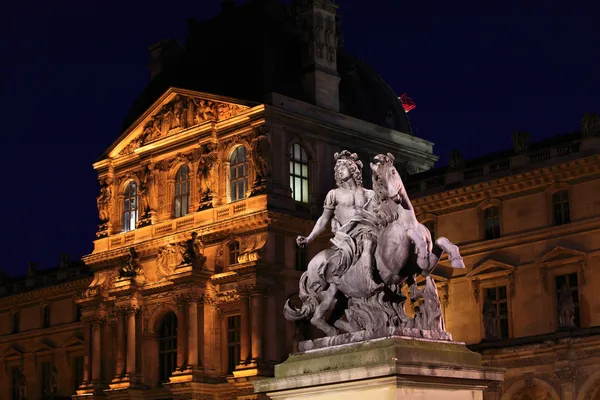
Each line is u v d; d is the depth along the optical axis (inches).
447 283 3157.0
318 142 3484.3
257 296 3216.0
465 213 3174.2
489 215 3127.5
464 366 799.1
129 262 3543.3
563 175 2940.5
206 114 3503.9
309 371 829.2
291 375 840.9
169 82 3740.2
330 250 880.9
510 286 3021.7
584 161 2876.5
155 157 3659.0
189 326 3309.5
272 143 3346.5
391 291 845.2
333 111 3550.7
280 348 3240.7
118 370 3506.4
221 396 3304.6
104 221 3801.7
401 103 3971.5
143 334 3499.0
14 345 4505.4
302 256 3366.1
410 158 3823.8
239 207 3358.8
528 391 2866.6
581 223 2891.2
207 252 3427.7
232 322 3336.6
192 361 3280.0
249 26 3619.6
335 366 812.0
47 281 4453.7
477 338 3068.4
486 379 809.5
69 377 4227.4
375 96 3821.4
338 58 3799.2
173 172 3595.0
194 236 3405.5
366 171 3624.5
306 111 3464.6
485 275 3075.8
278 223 3292.3
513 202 3061.0
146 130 3718.0
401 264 832.3
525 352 2810.0
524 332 2972.4
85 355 3757.4
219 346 3334.2
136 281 3516.2
